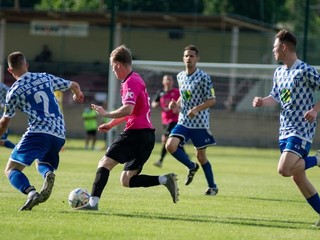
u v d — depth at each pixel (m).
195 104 24.23
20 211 17.12
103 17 67.06
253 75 51.16
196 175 31.00
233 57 63.88
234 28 65.12
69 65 63.03
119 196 21.69
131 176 18.17
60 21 69.00
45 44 69.81
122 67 17.44
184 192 23.89
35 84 17.36
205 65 47.00
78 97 18.20
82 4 78.12
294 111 16.84
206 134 24.16
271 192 24.95
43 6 77.31
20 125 58.44
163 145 33.44
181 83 24.47
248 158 44.69
